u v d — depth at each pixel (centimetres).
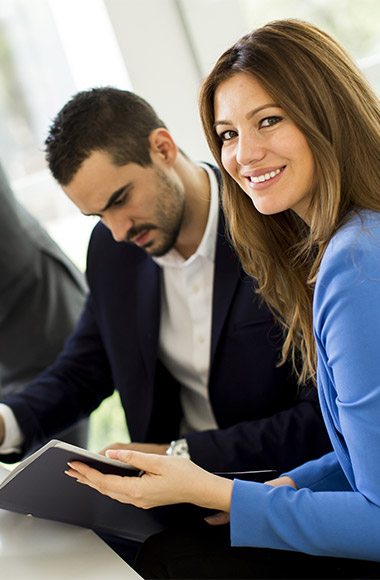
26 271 205
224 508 102
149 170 142
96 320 170
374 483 92
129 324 161
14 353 210
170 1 245
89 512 108
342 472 117
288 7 237
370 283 89
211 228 149
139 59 248
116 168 139
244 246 125
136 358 160
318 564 107
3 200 201
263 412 146
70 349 178
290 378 144
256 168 102
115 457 104
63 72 269
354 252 92
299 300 121
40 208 286
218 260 147
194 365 156
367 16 226
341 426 95
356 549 95
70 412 170
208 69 251
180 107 253
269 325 143
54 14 262
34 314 207
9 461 159
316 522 96
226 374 146
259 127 101
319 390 104
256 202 106
